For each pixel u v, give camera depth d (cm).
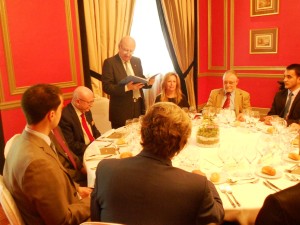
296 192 95
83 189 183
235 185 151
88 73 379
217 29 545
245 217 131
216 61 559
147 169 106
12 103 309
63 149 221
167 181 103
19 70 312
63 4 343
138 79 305
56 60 344
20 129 321
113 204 106
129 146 212
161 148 108
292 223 92
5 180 141
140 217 103
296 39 465
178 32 489
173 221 102
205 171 169
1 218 258
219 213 109
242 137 228
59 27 342
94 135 288
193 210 103
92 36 374
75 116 259
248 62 521
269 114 334
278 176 157
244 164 176
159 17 463
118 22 396
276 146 197
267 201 96
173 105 115
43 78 334
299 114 305
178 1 479
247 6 504
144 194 103
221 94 334
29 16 314
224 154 181
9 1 297
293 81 307
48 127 147
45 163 132
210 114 271
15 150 140
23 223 133
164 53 480
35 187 128
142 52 451
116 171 109
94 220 120
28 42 317
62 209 133
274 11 477
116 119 334
